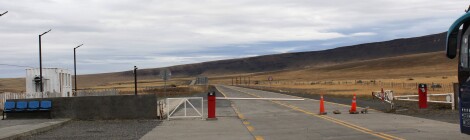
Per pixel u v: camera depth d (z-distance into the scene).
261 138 14.95
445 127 17.09
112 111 23.52
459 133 15.07
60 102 23.66
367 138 14.19
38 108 23.50
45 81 44.81
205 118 23.86
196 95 64.94
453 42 11.46
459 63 11.95
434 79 150.50
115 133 17.61
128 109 23.55
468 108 11.45
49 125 19.59
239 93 70.81
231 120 22.62
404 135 14.73
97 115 23.48
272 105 35.75
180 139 15.29
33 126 19.08
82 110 23.55
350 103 36.03
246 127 18.97
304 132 16.41
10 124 20.58
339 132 16.09
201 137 15.70
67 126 20.83
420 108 26.12
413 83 118.19
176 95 65.19
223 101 42.88
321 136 15.04
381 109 27.81
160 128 19.27
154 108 23.59
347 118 22.06
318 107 32.06
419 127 17.22
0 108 31.19
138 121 22.75
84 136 16.73
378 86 104.69
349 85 124.19
